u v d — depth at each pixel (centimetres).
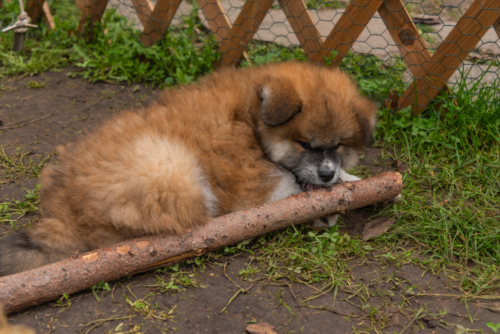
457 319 118
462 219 134
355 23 159
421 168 148
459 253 128
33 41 201
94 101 172
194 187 128
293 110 129
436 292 122
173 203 126
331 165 132
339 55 163
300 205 131
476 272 125
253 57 181
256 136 133
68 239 126
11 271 123
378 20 234
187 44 180
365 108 136
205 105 133
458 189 142
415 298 121
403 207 138
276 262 128
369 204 134
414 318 118
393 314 119
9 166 151
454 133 153
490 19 148
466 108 154
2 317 115
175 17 231
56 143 157
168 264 126
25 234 126
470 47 151
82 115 167
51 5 222
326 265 126
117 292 123
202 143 130
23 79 181
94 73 181
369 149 156
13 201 142
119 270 123
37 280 119
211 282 125
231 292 123
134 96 174
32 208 139
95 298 122
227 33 173
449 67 154
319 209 131
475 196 141
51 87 178
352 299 121
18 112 167
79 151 130
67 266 121
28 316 119
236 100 133
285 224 131
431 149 152
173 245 125
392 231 133
